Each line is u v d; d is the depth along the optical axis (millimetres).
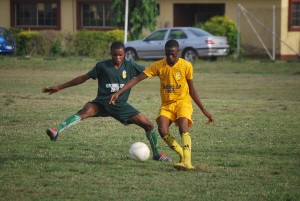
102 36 73312
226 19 75562
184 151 19562
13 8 86000
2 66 59781
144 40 69688
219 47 67750
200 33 68375
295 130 27781
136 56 69938
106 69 20328
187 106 19984
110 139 25031
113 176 18844
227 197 16844
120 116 20625
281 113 33125
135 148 19906
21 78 50656
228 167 20375
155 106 35375
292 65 65188
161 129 19812
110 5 82000
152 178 18688
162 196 16828
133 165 20375
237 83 50188
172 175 19078
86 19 83438
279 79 53438
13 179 18359
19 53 73625
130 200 16422
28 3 85438
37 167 19766
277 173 19672
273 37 72250
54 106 34406
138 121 20781
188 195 16953
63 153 22188
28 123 28766
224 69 61719
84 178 18578
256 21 74875
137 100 38281
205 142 24688
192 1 79000
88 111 20312
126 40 70875
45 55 73438
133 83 19906
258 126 28719
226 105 36281
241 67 63281
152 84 50188
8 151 22344
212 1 78562
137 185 17875
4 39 70750
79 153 22234
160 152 21766
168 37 68875
